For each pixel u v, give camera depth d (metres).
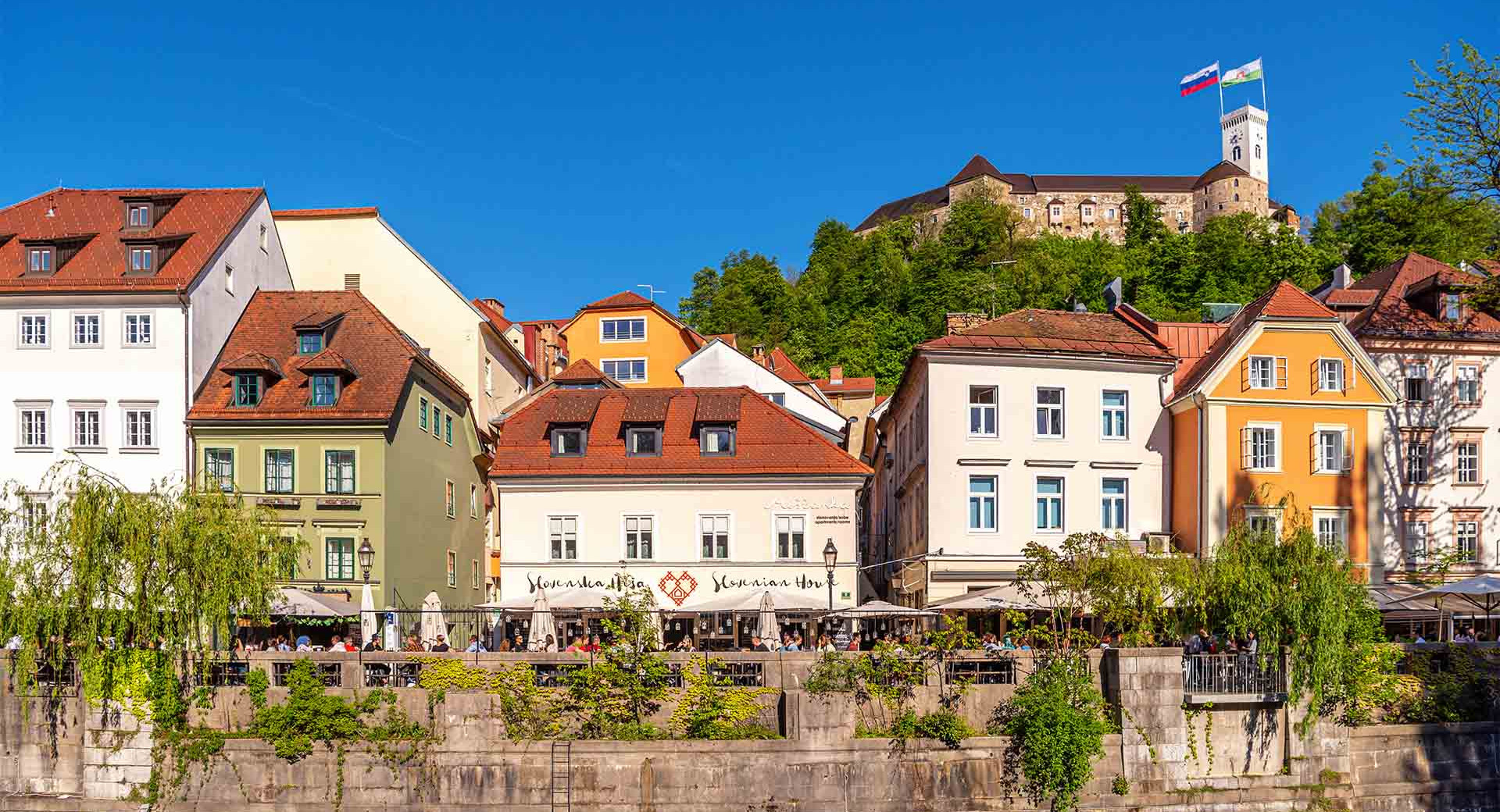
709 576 44.31
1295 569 33.91
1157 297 118.62
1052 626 35.16
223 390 45.25
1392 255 100.81
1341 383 46.47
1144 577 33.41
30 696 33.38
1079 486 45.62
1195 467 45.31
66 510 32.66
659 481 44.78
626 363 71.12
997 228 144.12
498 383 59.72
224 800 31.97
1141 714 32.72
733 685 32.78
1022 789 32.00
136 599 32.03
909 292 124.88
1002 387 45.50
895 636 38.66
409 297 56.47
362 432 43.62
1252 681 33.56
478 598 55.22
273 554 34.09
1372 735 34.12
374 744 32.06
